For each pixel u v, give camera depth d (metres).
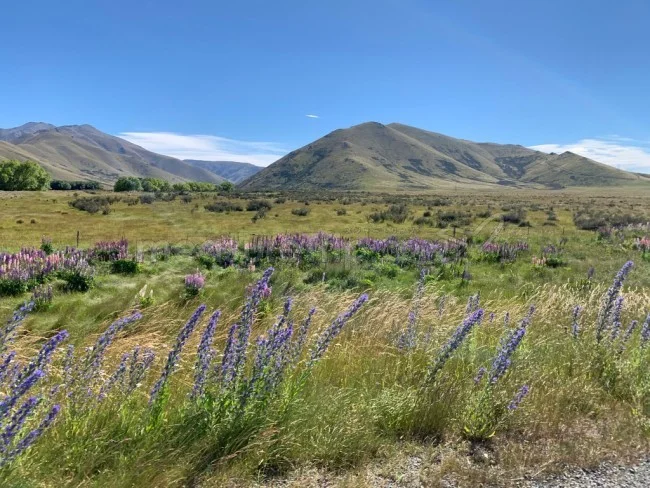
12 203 58.75
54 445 3.12
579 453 3.73
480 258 17.41
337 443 3.55
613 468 3.57
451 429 4.03
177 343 3.63
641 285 12.50
